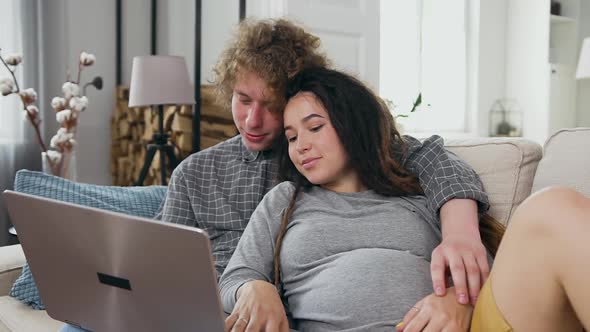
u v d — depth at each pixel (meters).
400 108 4.44
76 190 1.58
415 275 0.99
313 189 1.22
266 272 1.10
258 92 1.29
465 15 4.82
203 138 3.18
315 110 1.14
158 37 3.80
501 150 1.28
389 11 4.34
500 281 0.80
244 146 1.43
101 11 3.59
